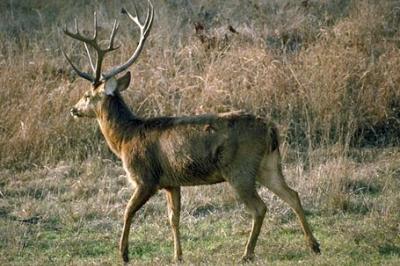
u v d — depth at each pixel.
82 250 25.17
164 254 24.58
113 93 24.89
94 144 33.38
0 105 34.69
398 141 34.22
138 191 23.69
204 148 22.83
